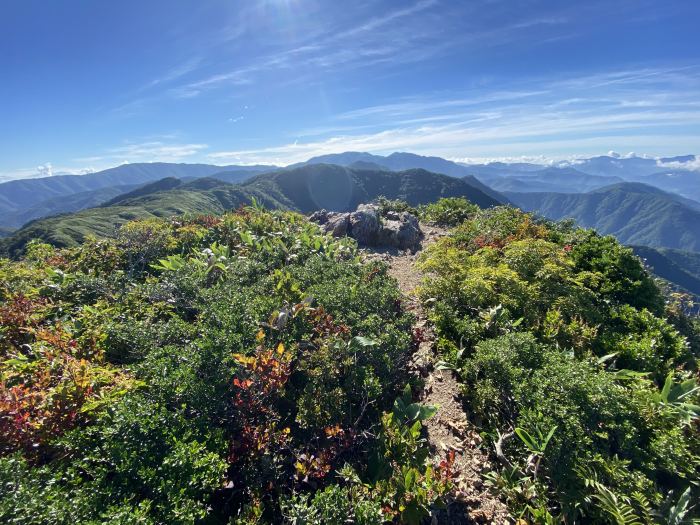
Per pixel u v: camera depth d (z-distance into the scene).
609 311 7.46
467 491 4.05
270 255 10.44
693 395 4.79
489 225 13.88
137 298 7.25
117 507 2.77
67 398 3.88
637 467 4.07
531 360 5.29
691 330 8.22
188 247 11.34
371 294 7.19
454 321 6.81
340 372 5.28
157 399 4.10
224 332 5.28
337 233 15.30
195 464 3.24
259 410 4.32
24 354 5.36
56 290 7.48
